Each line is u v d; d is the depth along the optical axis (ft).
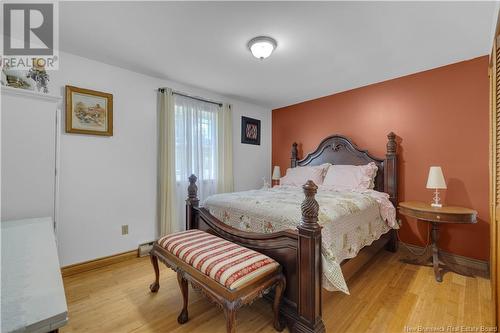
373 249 7.95
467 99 8.22
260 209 6.30
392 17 5.83
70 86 7.80
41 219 4.98
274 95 12.34
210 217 7.25
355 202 7.11
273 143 15.17
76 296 6.44
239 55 7.95
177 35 6.73
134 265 8.50
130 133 9.27
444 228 8.66
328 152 11.99
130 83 9.25
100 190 8.51
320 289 4.76
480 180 7.95
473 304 5.93
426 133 9.12
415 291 6.56
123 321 5.40
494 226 5.12
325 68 8.98
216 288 4.34
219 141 12.03
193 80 10.27
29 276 2.47
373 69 9.05
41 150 5.37
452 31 6.43
